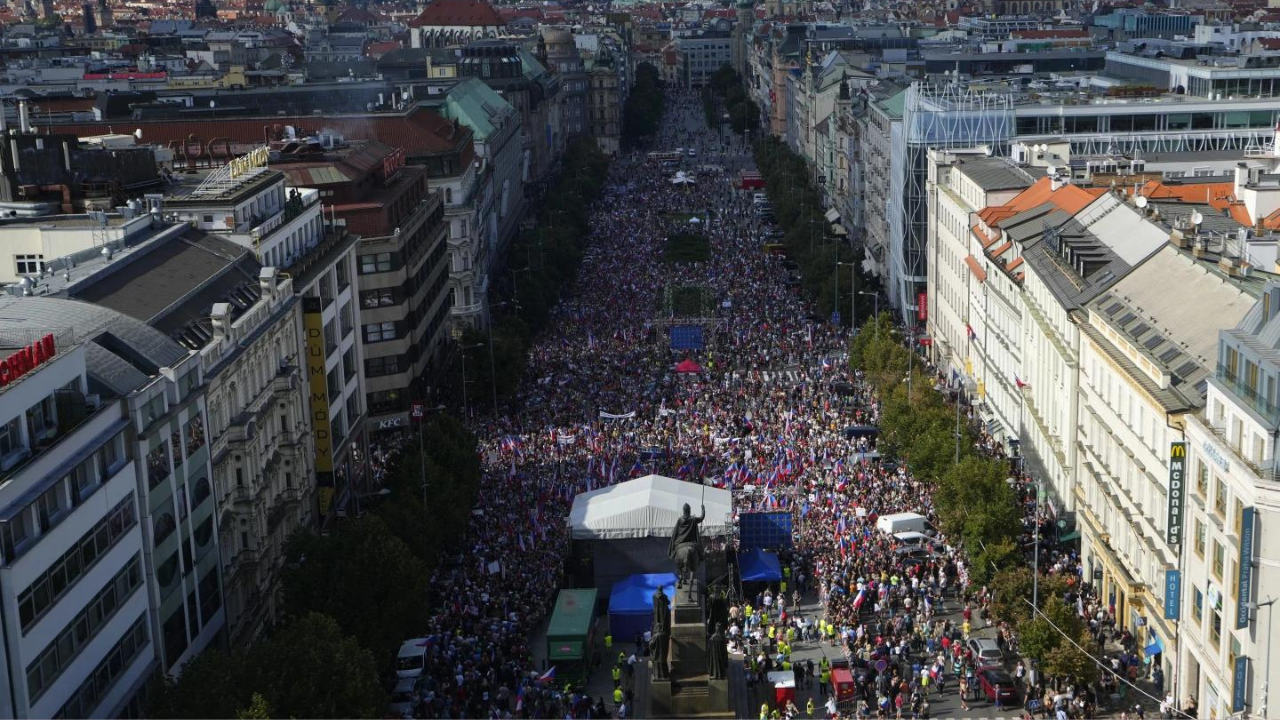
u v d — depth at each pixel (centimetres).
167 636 12456
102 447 11281
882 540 16750
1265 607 10812
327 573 13462
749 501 18312
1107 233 18450
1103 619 14588
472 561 16650
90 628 10962
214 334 14425
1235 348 11606
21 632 9856
